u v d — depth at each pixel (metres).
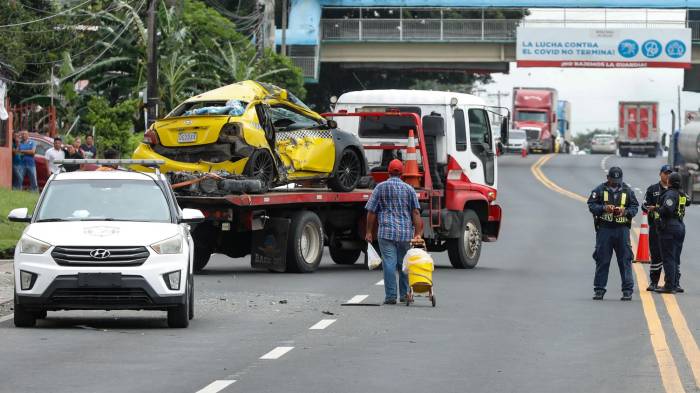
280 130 47.12
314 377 23.77
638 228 75.62
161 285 30.14
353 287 41.69
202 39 112.75
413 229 37.12
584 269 51.53
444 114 51.09
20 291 30.02
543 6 159.38
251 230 46.09
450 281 45.22
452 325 32.12
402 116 50.84
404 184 36.75
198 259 47.50
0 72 87.56
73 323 32.22
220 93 45.91
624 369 25.17
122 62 99.12
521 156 187.12
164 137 45.53
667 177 42.25
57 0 97.62
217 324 31.91
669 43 160.88
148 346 27.80
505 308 36.41
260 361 25.70
